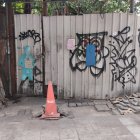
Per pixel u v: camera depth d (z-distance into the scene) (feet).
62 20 13.20
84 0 18.03
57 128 10.11
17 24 13.52
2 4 13.35
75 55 13.43
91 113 11.74
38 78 13.91
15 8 14.83
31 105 12.85
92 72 13.55
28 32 13.52
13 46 13.71
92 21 13.16
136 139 9.13
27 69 13.87
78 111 12.01
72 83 13.65
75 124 10.49
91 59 13.42
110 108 12.28
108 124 10.46
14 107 12.60
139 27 13.43
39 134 9.59
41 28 13.43
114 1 18.30
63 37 13.33
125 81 13.73
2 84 13.48
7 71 13.88
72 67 13.52
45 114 11.24
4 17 13.46
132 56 13.60
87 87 13.67
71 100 13.60
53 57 13.56
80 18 13.15
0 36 13.51
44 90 13.97
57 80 13.69
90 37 13.28
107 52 13.39
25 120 10.98
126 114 11.56
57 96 13.79
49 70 13.69
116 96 13.78
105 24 13.19
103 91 13.71
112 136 9.36
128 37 13.39
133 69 13.73
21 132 9.78
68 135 9.48
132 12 13.74
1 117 11.34
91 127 10.17
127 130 9.87
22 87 14.03
